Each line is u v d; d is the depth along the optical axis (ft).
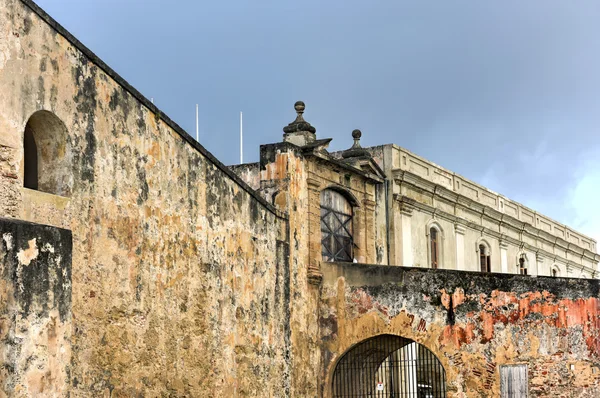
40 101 38.88
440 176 93.91
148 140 46.75
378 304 66.69
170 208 48.47
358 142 81.00
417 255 86.94
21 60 37.86
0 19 36.76
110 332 42.45
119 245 43.62
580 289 67.15
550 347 66.44
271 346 60.18
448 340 65.82
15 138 37.29
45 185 40.50
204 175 52.42
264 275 59.93
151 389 45.60
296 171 66.64
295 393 63.46
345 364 69.15
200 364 50.60
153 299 46.29
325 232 72.59
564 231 135.33
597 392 66.33
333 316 67.56
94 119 42.34
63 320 32.07
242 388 55.57
